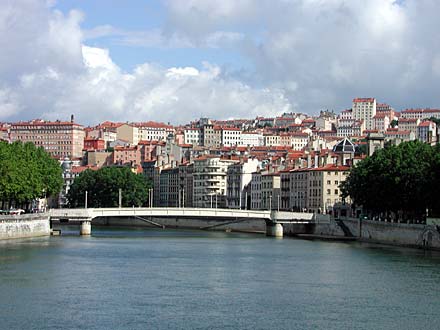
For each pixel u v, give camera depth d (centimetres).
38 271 17025
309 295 14562
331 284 15838
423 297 14400
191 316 12688
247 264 19088
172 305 13488
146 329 11862
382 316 12850
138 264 18788
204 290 15000
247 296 14412
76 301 13688
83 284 15438
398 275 17075
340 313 13025
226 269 18062
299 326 12156
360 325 12262
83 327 11912
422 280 16338
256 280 16325
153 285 15500
